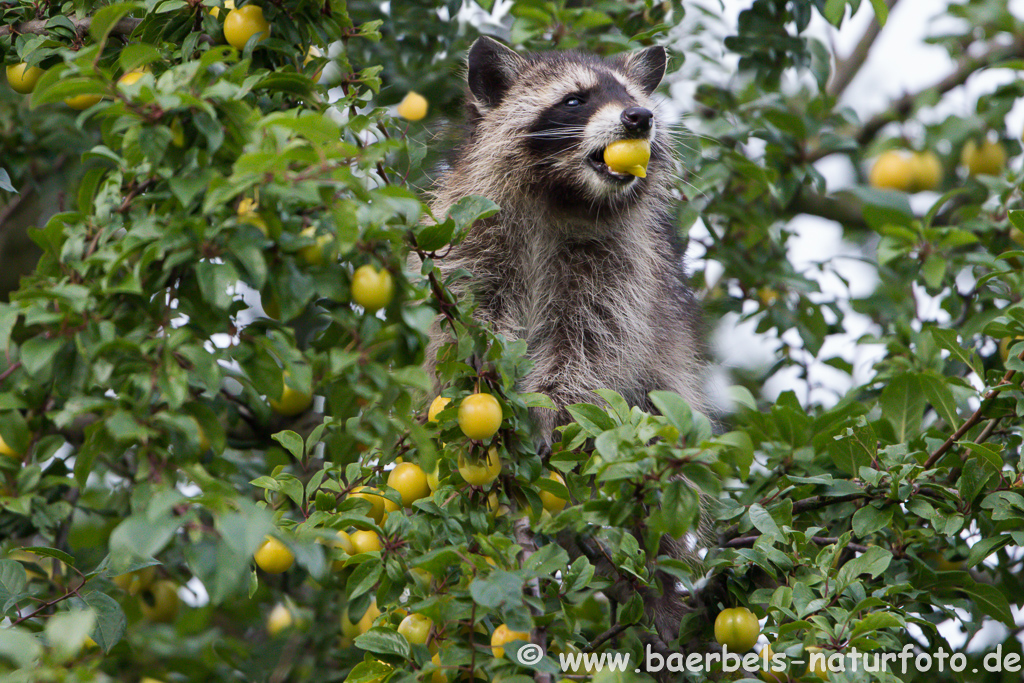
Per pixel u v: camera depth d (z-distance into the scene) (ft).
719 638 20.52
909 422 24.59
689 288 35.27
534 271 31.32
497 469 18.86
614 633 20.43
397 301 15.65
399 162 28.84
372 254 15.12
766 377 34.50
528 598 16.94
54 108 31.32
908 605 22.43
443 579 18.01
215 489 12.84
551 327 31.63
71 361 14.48
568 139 30.30
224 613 30.63
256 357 14.29
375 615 23.59
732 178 34.78
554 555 17.62
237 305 15.16
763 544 20.02
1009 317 23.47
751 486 24.75
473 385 19.22
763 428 25.50
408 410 16.30
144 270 14.06
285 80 16.60
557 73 31.63
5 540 23.67
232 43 18.97
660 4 33.83
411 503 20.16
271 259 14.51
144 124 14.20
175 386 13.37
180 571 28.84
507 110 31.94
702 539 27.50
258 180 13.43
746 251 34.86
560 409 29.12
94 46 14.48
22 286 16.16
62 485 24.09
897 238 30.01
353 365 14.75
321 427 20.38
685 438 16.14
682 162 33.09
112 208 15.21
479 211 17.89
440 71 34.40
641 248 32.07
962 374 28.37
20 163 30.04
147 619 28.91
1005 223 29.43
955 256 29.76
